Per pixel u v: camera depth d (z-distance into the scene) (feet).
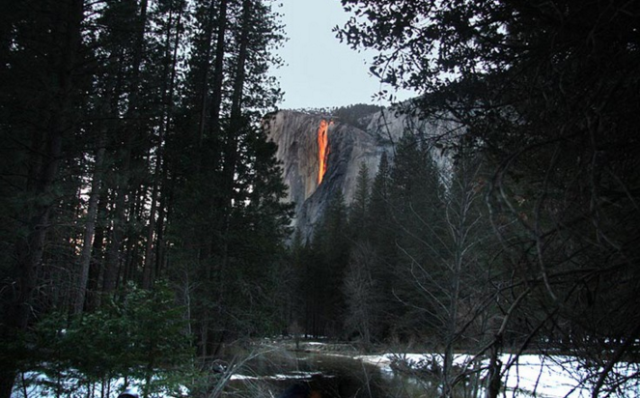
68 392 22.81
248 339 52.54
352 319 53.42
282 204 66.44
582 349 6.97
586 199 6.15
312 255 170.09
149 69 44.88
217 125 69.67
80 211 48.52
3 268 38.88
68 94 34.68
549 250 7.02
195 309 53.62
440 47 8.90
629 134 6.56
